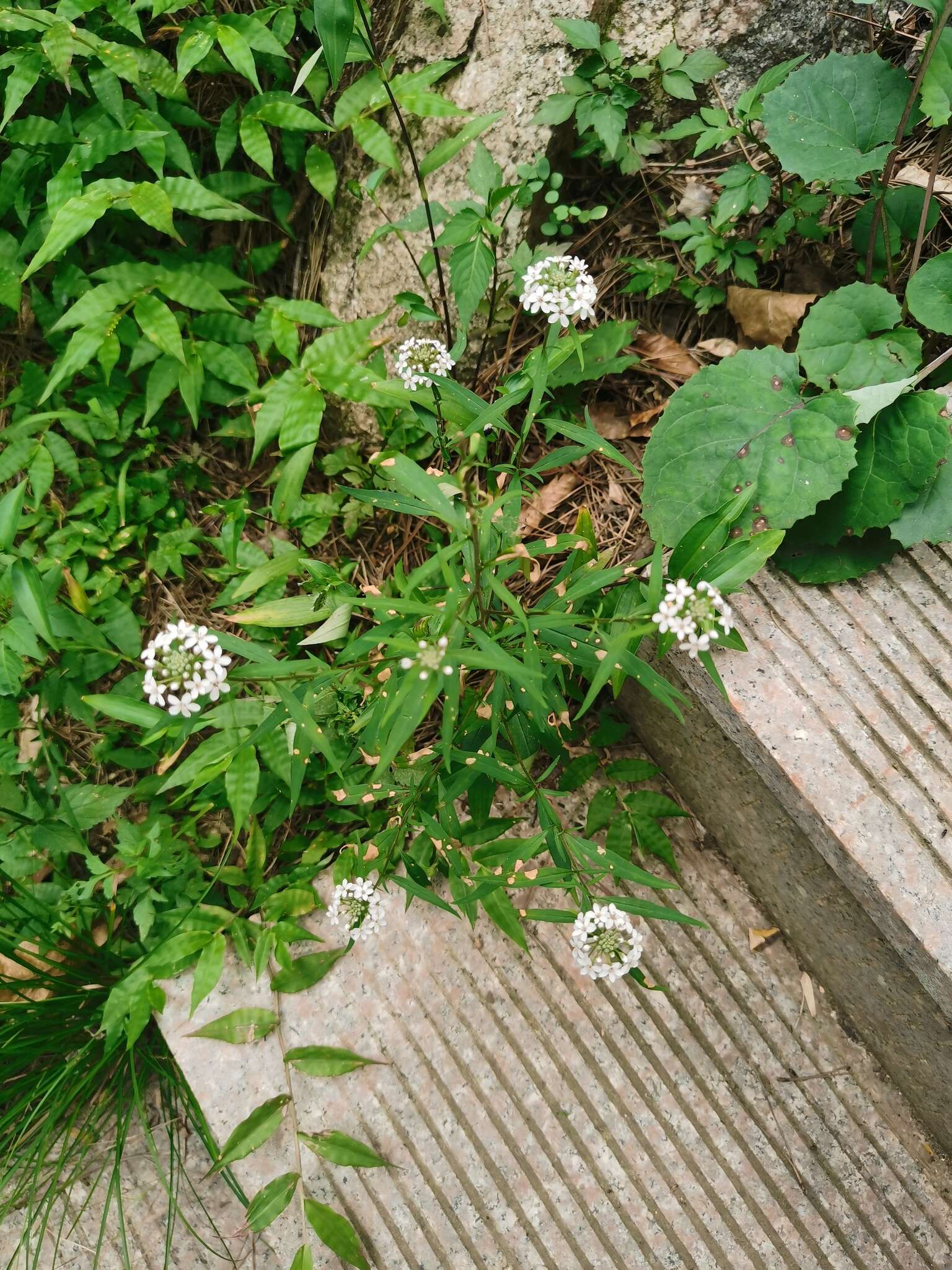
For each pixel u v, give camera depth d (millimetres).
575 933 595
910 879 633
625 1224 692
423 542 825
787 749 656
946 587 687
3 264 807
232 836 748
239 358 806
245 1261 717
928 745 656
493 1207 694
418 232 791
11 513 692
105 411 821
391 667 607
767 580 693
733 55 785
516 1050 720
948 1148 707
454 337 808
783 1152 706
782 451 668
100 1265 723
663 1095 715
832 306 698
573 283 597
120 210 808
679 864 763
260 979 729
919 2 658
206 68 798
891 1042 700
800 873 693
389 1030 723
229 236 873
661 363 813
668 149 815
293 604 648
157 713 646
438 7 753
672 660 682
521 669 515
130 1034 698
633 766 755
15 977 775
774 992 737
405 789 639
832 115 708
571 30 747
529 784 632
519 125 776
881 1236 690
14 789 784
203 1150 747
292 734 720
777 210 797
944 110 672
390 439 807
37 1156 730
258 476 863
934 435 661
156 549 836
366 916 628
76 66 781
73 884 775
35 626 690
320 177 801
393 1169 699
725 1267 686
